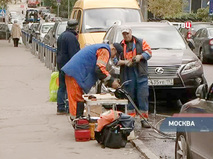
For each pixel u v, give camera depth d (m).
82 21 29.64
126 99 15.90
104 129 14.57
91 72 15.60
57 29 38.97
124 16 30.28
